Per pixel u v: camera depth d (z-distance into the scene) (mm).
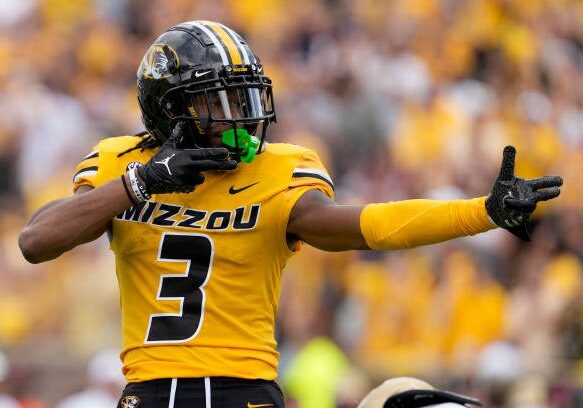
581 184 36938
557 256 34406
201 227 12602
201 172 12742
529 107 41812
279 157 12906
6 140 39938
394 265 33812
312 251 33500
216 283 12539
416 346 32938
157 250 12648
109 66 43906
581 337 32031
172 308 12539
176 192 12203
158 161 12031
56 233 12195
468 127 39375
